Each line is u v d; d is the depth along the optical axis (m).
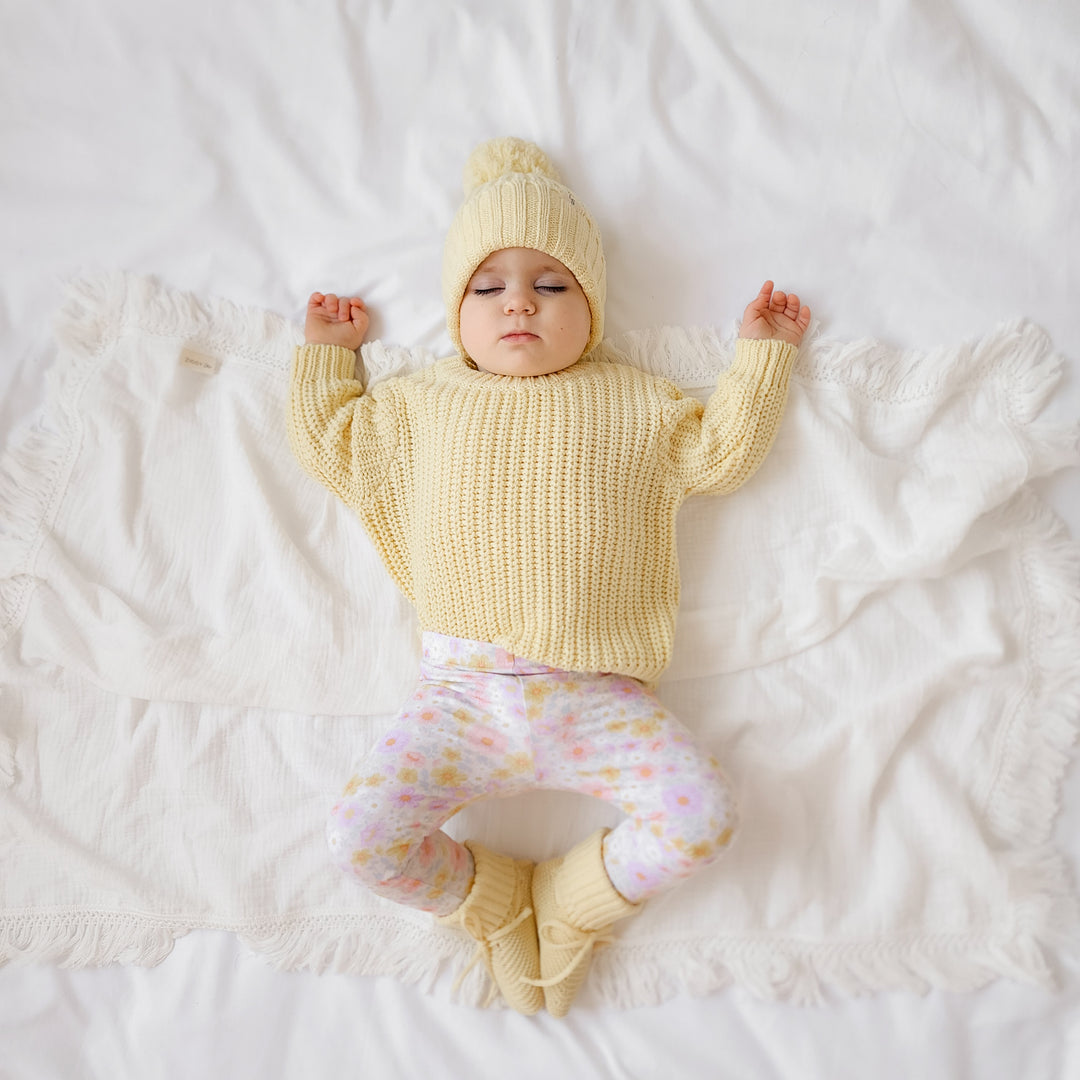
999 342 1.28
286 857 1.27
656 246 1.31
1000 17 1.30
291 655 1.29
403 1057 1.22
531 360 1.18
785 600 1.27
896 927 1.22
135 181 1.36
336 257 1.34
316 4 1.34
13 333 1.36
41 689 1.31
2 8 1.35
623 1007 1.23
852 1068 1.19
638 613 1.18
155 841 1.28
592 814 1.27
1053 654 1.27
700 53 1.31
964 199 1.30
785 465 1.28
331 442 1.25
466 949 1.24
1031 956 1.20
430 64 1.33
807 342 1.29
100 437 1.35
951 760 1.27
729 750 1.26
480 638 1.15
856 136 1.30
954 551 1.23
